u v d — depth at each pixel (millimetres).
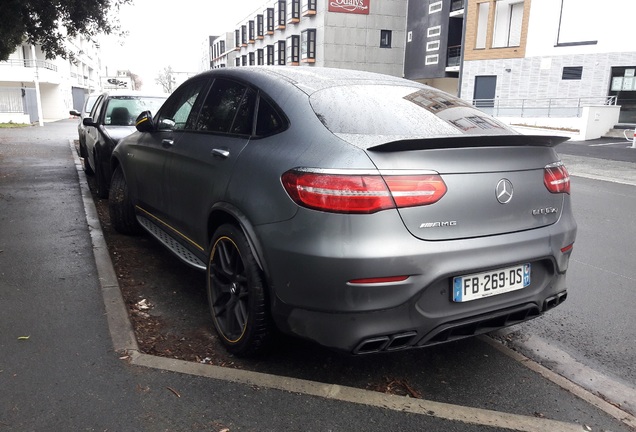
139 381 2818
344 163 2463
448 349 3385
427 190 2469
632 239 6383
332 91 3096
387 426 2518
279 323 2746
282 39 51781
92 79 80688
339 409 2645
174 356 3129
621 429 2564
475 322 2699
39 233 5574
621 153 17516
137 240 5531
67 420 2473
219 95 3707
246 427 2475
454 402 2758
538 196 2867
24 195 7672
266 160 2850
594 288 4621
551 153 3031
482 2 30719
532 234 2811
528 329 3754
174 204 3990
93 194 8156
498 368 3145
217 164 3289
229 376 2908
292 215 2582
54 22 12773
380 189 2402
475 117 3268
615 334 3695
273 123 3021
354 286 2412
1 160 11984
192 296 4090
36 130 24547
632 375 3148
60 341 3223
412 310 2496
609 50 25078
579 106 26344
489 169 2660
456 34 35156
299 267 2541
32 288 4051
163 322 3611
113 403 2617
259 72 3438
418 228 2467
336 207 2426
